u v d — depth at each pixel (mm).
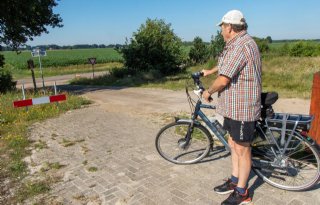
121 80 19875
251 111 2854
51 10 16594
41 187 3703
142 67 22844
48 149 5148
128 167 4254
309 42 30375
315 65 16000
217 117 3836
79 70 39438
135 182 3785
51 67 45031
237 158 3287
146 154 4742
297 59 19359
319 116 3895
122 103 9906
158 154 4715
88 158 4668
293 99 9094
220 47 25469
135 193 3512
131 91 13469
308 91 10328
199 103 3943
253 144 3449
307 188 3350
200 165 4211
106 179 3906
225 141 3789
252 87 2793
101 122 7035
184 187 3615
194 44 27859
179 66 23828
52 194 3570
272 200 3244
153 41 22344
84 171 4180
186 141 4129
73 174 4094
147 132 6055
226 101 2926
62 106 8820
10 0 13773
